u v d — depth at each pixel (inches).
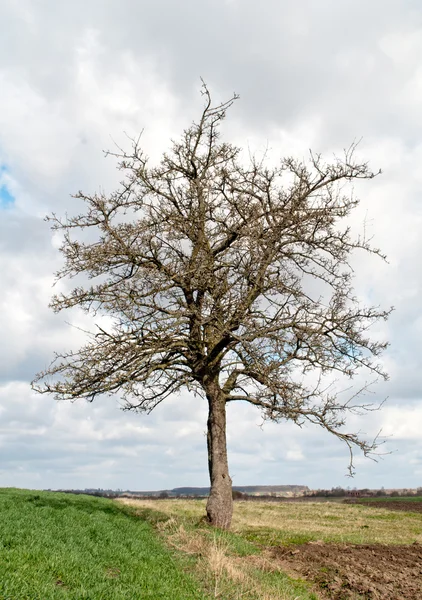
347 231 715.4
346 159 714.2
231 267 688.4
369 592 443.8
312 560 565.9
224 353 744.3
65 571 338.6
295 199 707.4
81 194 709.3
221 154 770.8
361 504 1674.5
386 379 681.0
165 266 705.6
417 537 855.1
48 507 662.5
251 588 414.9
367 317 706.2
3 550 358.0
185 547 523.5
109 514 705.0
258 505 1520.7
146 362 711.1
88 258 682.8
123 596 314.2
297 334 675.4
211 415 726.5
